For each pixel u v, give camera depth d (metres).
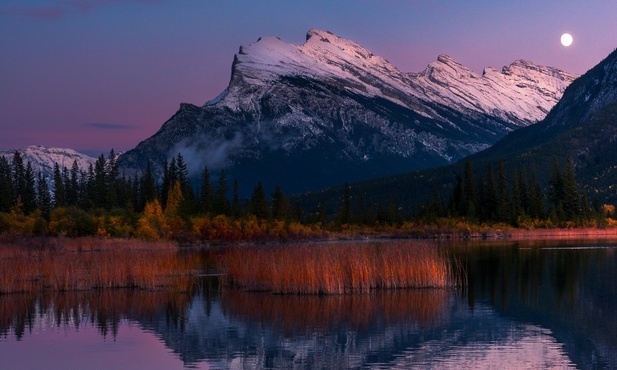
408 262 52.09
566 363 30.05
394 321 39.59
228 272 56.16
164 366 30.75
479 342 34.12
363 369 29.67
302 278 50.00
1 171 149.25
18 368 30.62
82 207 155.62
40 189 153.38
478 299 46.91
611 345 33.25
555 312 41.84
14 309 45.41
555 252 91.00
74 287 53.62
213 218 140.00
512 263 73.12
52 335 37.28
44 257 60.78
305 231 150.88
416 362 30.55
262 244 127.56
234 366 30.59
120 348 34.19
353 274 50.19
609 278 58.06
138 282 54.75
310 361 31.17
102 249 99.12
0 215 115.31
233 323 39.84
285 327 38.50
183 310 44.25
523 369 29.11
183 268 66.62
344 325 38.69
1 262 56.28
